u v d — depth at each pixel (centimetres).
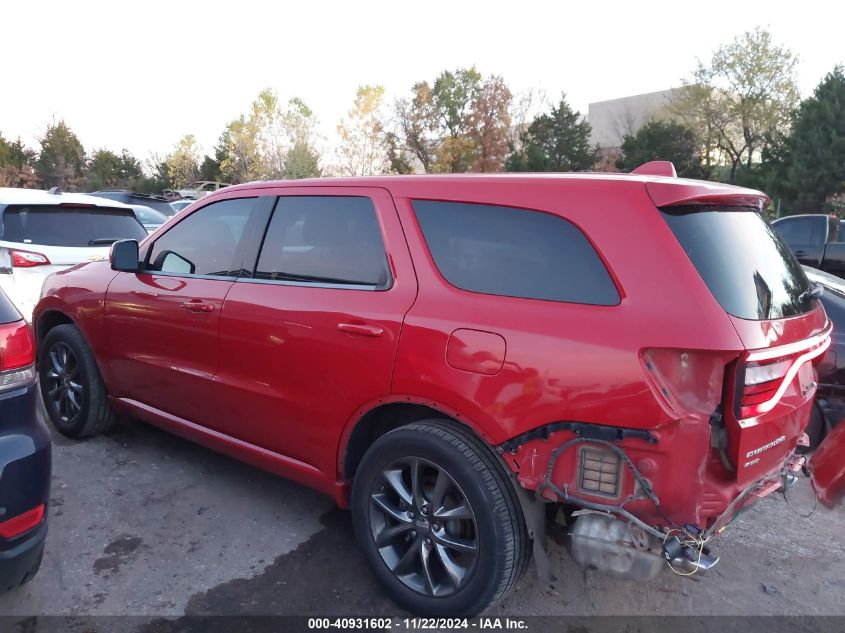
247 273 353
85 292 440
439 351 266
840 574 331
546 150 4859
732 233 262
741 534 370
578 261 251
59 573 307
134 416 439
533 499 256
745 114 3903
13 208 633
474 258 276
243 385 344
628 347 229
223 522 359
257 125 5456
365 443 312
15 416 249
